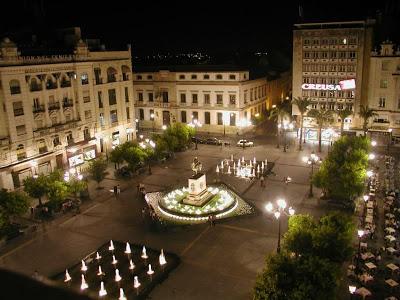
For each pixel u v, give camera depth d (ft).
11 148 192.85
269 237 140.15
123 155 209.87
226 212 162.09
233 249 132.98
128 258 129.70
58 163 221.87
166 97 330.34
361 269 113.91
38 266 126.82
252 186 192.85
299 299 76.79
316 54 271.08
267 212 161.07
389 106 249.75
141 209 170.19
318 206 164.25
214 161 239.09
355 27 254.68
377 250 123.85
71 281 116.88
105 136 259.60
